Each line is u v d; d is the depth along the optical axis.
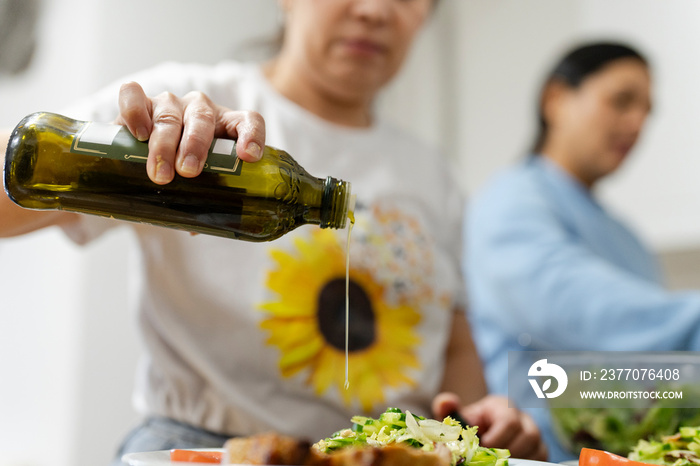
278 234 0.65
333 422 1.05
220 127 0.63
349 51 1.09
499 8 2.49
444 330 1.21
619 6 2.22
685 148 2.06
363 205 1.15
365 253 1.12
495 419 0.85
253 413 1.01
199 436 1.03
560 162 1.68
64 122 0.62
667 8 2.11
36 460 2.11
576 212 1.55
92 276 2.07
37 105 2.24
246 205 0.61
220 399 1.02
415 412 1.11
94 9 2.11
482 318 1.54
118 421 2.07
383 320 1.12
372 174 1.18
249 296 1.04
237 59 2.15
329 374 1.05
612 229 1.61
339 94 1.16
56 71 2.20
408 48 1.19
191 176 0.54
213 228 0.64
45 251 2.16
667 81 2.11
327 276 1.08
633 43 2.19
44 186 0.60
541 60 2.37
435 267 1.20
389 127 1.28
